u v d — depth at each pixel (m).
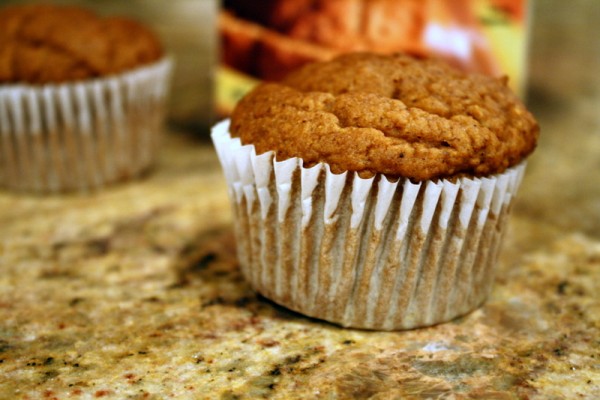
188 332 0.23
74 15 0.30
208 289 0.25
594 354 0.23
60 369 0.22
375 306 0.23
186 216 0.29
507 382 0.22
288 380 0.22
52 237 0.28
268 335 0.23
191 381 0.22
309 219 0.23
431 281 0.23
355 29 0.30
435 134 0.22
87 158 0.30
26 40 0.29
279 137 0.23
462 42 0.30
